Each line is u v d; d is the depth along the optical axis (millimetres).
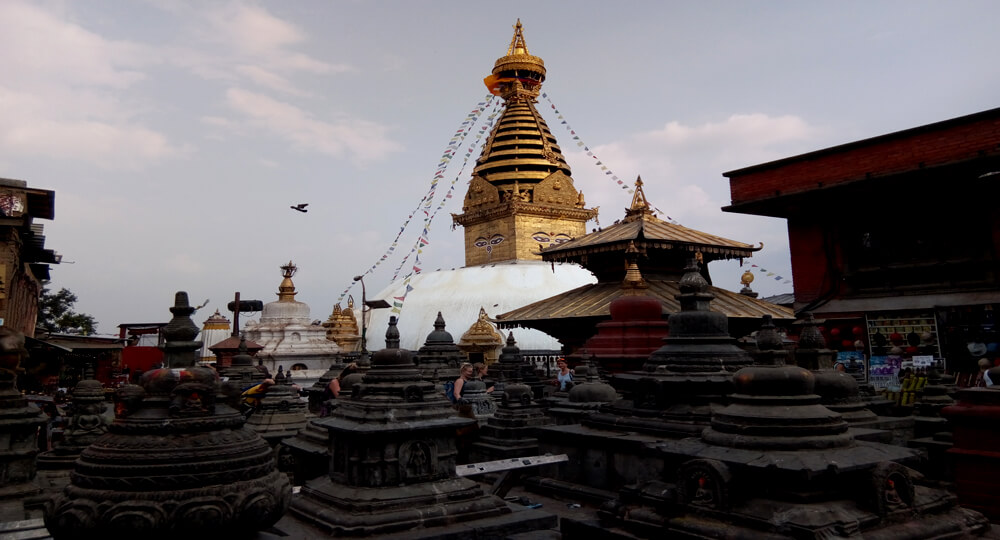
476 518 7797
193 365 5617
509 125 54312
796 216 24438
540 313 25234
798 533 5102
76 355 34031
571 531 6754
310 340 35469
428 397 8414
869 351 21922
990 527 5996
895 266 21594
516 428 13125
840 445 5820
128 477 4754
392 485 7785
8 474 8148
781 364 6719
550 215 52219
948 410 8055
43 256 29438
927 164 19578
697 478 5844
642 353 15516
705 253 24984
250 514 4926
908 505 5578
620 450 9891
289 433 12719
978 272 19922
